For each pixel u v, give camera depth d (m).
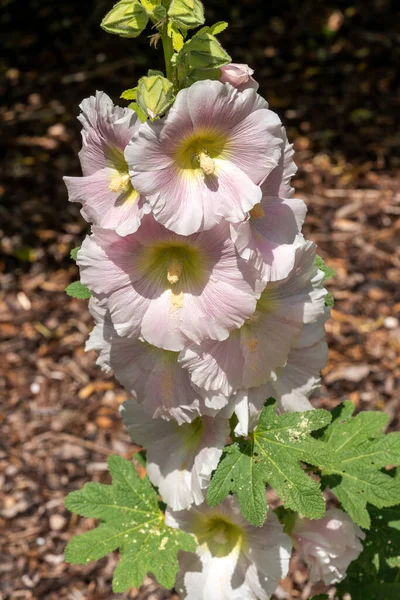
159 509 0.86
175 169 0.69
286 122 2.11
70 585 1.17
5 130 2.11
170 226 0.69
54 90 2.26
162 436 0.85
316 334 0.80
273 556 0.83
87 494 0.86
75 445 1.35
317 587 1.04
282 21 2.49
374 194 1.85
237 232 0.70
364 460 0.83
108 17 0.73
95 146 0.73
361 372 1.44
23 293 1.65
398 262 1.66
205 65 0.72
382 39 2.39
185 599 0.84
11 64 2.39
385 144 2.01
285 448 0.77
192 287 0.73
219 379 0.75
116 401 1.43
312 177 1.91
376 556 0.87
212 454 0.79
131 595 1.15
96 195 0.73
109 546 0.83
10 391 1.45
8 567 1.19
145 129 0.68
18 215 1.83
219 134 0.69
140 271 0.73
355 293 1.60
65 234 1.78
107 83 2.26
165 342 0.73
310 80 2.26
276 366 0.78
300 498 0.76
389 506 0.85
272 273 0.72
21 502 1.27
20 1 2.59
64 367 1.49
